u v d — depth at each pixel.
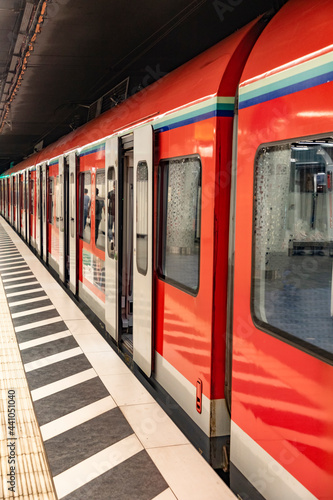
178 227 3.94
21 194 19.80
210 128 3.24
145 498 3.02
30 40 8.05
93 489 3.11
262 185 2.74
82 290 8.27
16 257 14.09
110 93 7.60
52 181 11.62
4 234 20.91
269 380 2.65
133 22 7.22
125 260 6.34
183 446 3.61
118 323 5.80
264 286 2.74
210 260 3.26
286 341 2.50
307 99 2.33
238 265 2.99
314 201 2.34
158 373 4.40
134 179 4.88
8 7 6.92
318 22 2.36
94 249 7.20
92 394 4.57
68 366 5.32
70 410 4.24
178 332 3.89
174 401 4.01
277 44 2.64
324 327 2.30
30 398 4.46
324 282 2.32
